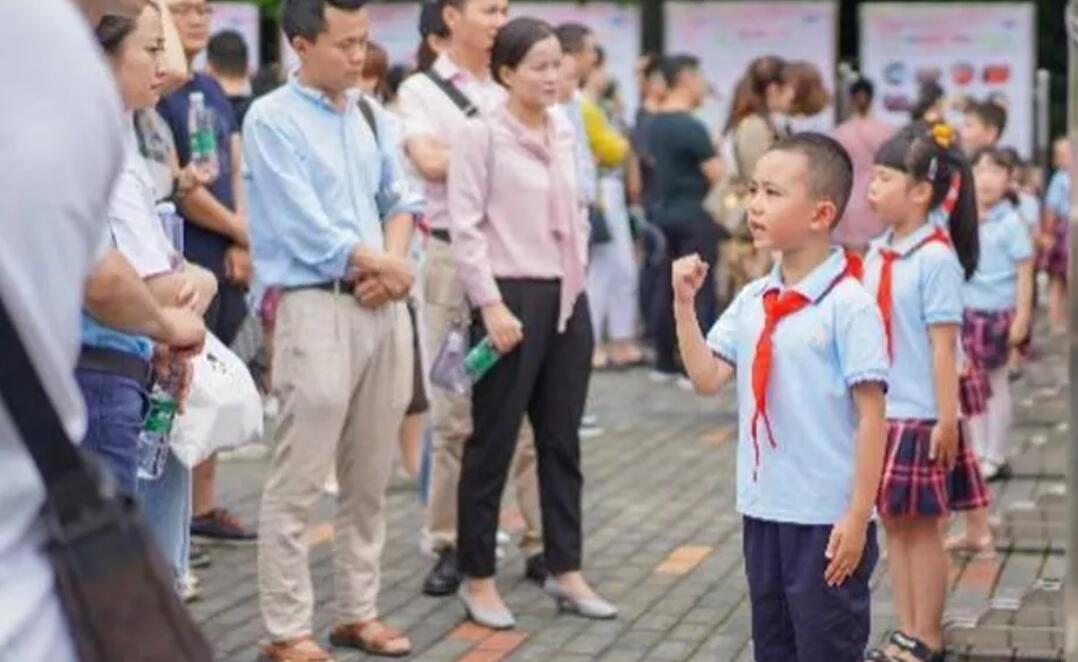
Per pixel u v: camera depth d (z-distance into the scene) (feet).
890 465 25.29
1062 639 26.16
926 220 25.68
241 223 31.12
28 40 9.54
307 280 24.90
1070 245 19.48
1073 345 19.24
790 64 49.29
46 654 9.71
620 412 48.85
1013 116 74.84
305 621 25.31
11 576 9.67
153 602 9.89
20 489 9.67
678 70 52.70
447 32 30.07
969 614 27.78
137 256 19.48
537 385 27.76
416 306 28.40
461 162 27.02
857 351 19.60
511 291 27.04
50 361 9.66
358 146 25.46
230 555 31.89
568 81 33.86
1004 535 33.09
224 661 25.76
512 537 33.27
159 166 26.21
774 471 19.95
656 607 29.12
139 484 20.07
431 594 29.43
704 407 49.65
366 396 25.58
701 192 51.93
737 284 51.03
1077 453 19.22
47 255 9.58
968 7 74.43
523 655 26.50
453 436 29.14
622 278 55.57
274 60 71.36
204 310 21.25
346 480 26.03
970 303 38.83
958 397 25.96
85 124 9.62
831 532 19.76
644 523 35.32
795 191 19.88
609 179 53.78
